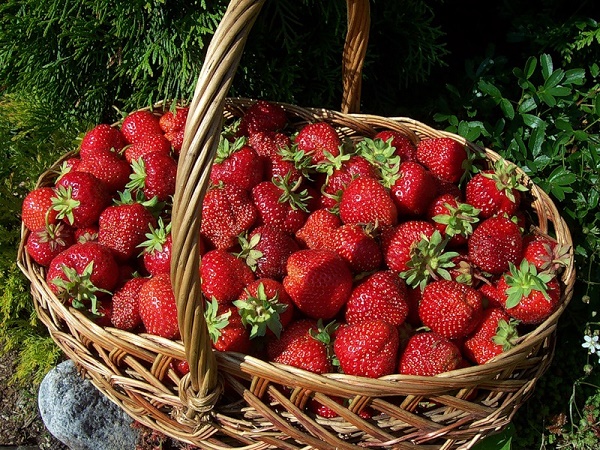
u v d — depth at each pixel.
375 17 0.73
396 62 0.76
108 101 0.74
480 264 0.49
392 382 0.39
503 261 0.49
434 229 0.49
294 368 0.39
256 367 0.40
